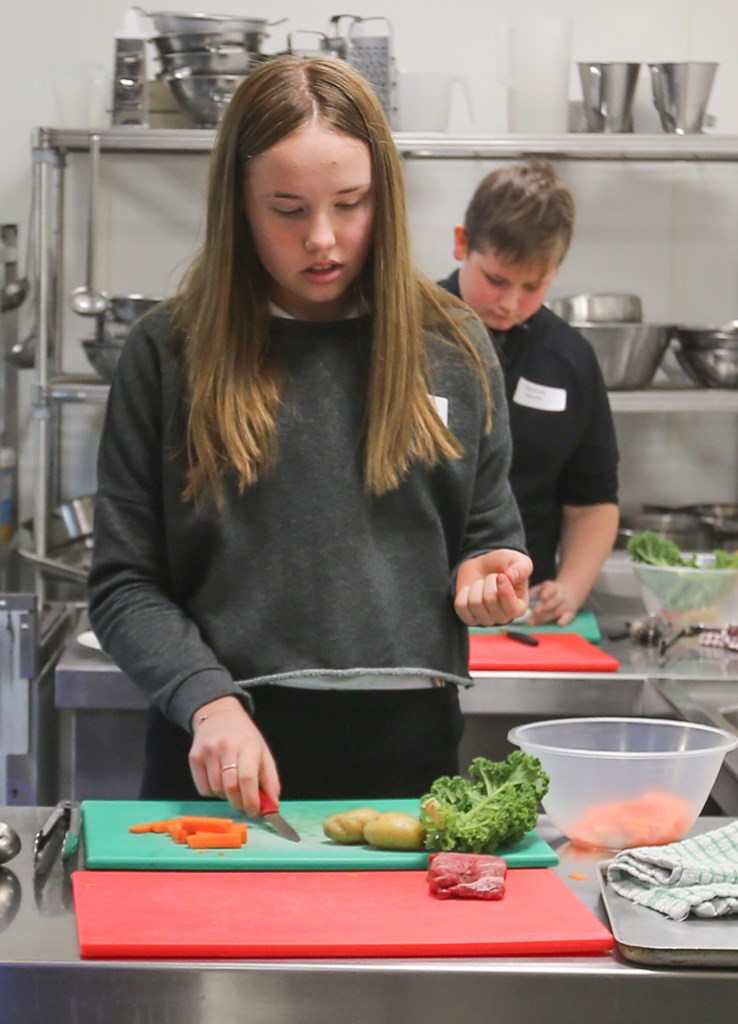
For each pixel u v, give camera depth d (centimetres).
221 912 125
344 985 114
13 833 139
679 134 327
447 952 118
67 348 362
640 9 362
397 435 164
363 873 137
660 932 120
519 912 125
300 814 153
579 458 296
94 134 320
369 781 169
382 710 169
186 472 164
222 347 163
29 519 359
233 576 164
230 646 164
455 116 363
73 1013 115
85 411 363
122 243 360
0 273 335
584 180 363
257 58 315
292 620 164
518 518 181
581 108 351
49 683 291
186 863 137
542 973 115
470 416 172
